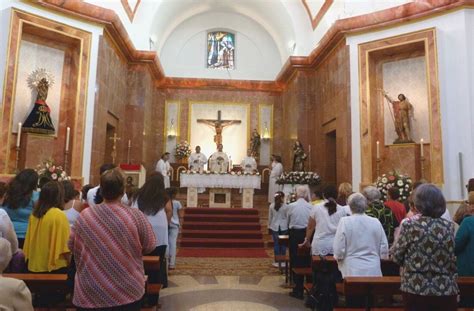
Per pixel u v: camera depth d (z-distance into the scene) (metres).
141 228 2.68
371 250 3.94
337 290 4.47
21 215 4.28
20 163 9.02
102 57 10.94
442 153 9.48
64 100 10.51
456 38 9.58
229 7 18.38
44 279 3.45
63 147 10.37
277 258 6.86
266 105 18.38
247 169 16.09
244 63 19.02
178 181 16.81
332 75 12.83
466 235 3.81
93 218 2.60
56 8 9.84
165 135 17.72
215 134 18.03
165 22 16.88
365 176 10.78
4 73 8.84
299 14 15.60
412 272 2.95
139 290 2.61
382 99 11.20
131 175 11.41
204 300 5.79
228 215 12.26
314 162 14.43
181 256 9.34
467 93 9.28
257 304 5.58
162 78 17.42
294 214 6.06
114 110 12.55
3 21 9.00
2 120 8.73
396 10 10.41
